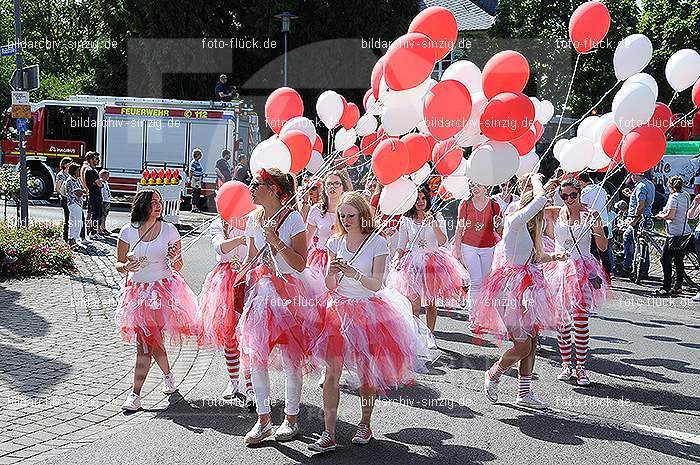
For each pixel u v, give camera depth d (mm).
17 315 9250
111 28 30891
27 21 44594
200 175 22969
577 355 7316
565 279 7289
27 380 6840
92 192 17594
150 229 6410
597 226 7512
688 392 7070
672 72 7258
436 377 7438
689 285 13406
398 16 30891
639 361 8211
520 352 6445
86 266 13469
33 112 24125
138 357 6289
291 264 5492
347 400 6641
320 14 29906
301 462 5219
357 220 5559
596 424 6129
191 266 13883
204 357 7992
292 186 5605
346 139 8727
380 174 6133
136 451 5348
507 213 7219
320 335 5484
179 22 29281
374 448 5508
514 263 6625
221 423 5957
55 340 8180
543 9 24719
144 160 23938
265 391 5543
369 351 5410
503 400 6727
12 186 16953
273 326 5469
